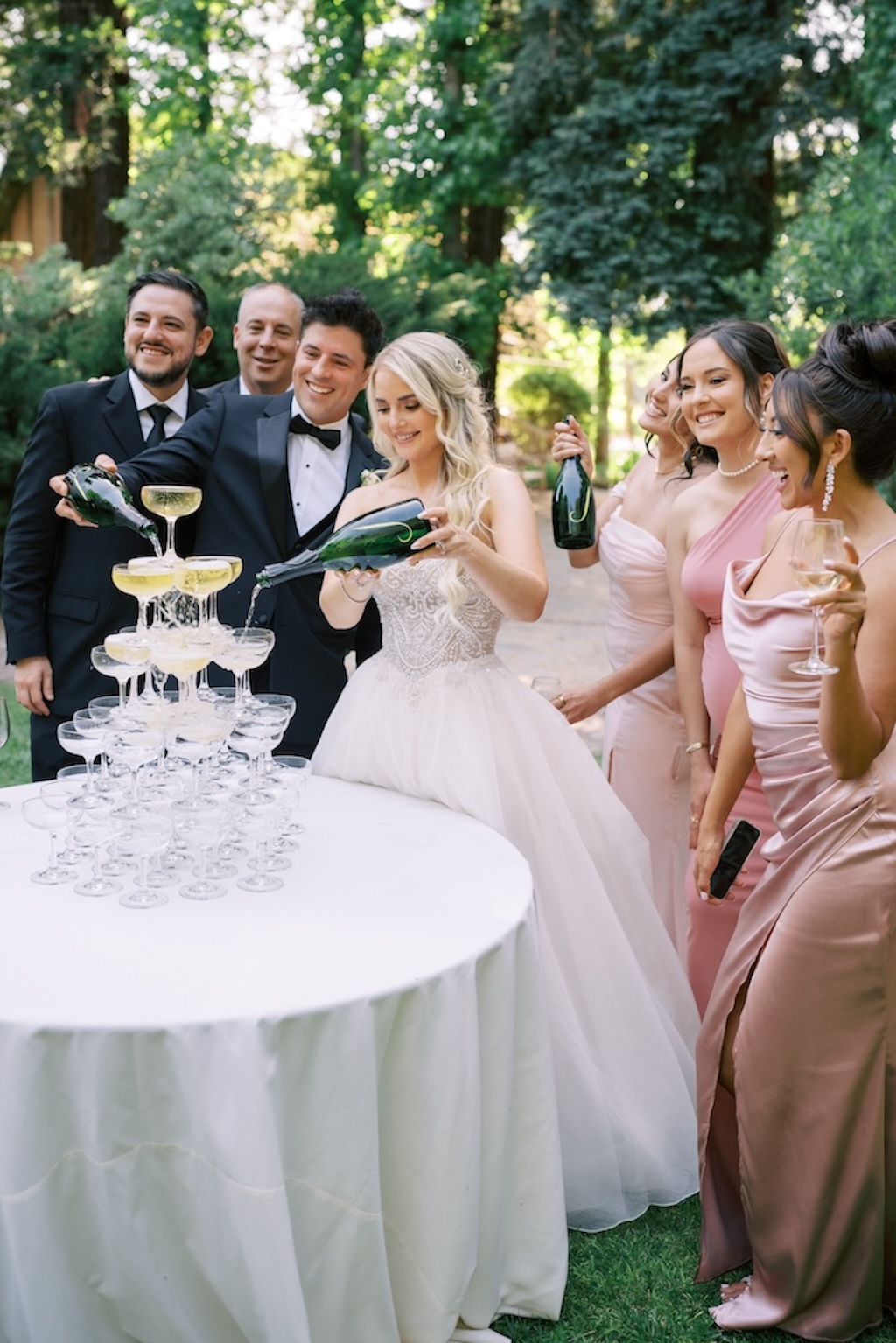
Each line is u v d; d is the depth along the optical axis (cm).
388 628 286
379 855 240
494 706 277
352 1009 183
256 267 1215
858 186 920
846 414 221
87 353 1042
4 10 1502
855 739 215
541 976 222
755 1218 234
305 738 344
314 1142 185
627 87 1382
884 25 1174
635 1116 269
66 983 185
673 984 291
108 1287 186
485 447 288
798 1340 230
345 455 352
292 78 1571
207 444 345
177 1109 179
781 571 245
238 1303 184
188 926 206
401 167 1497
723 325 296
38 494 351
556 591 1031
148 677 249
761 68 1277
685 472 331
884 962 220
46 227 1764
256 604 340
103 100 1495
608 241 1332
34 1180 179
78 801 219
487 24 1516
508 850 244
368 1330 197
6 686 720
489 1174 214
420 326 1246
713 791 272
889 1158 225
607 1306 238
